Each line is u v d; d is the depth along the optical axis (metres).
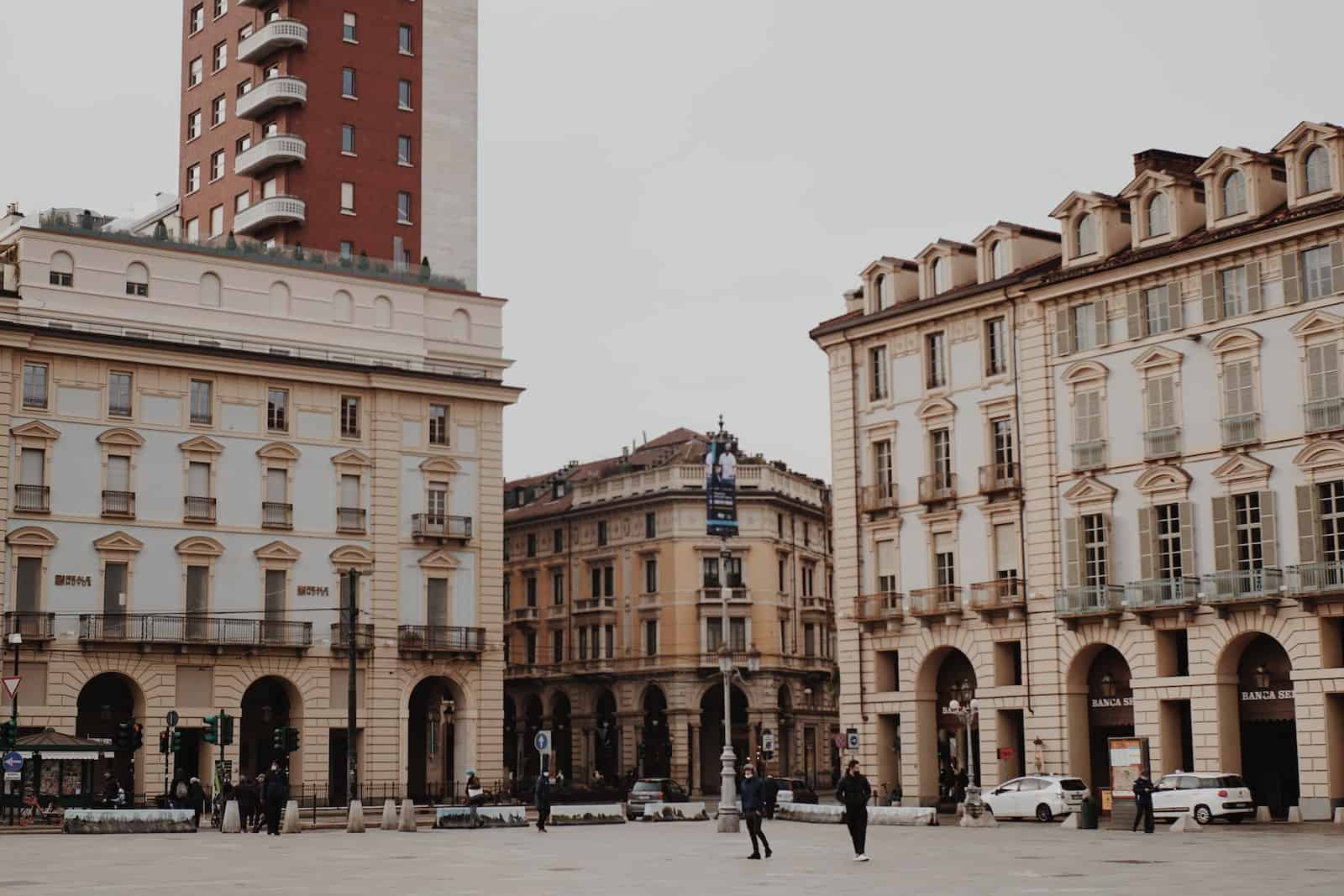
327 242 90.12
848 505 74.69
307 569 78.06
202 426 76.31
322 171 90.50
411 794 83.12
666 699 105.56
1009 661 68.38
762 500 107.75
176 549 74.81
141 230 97.56
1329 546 57.59
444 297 86.25
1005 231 70.19
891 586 72.75
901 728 71.44
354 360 82.12
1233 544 60.03
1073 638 65.00
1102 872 34.38
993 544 68.56
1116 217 66.25
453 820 60.00
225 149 94.00
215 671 74.94
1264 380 59.81
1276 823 55.34
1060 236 71.69
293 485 78.31
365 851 44.09
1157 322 63.66
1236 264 61.09
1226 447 60.53
